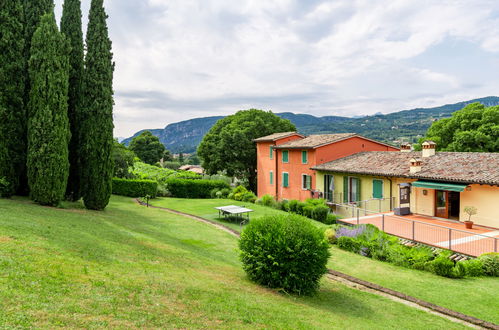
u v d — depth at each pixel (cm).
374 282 1101
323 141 2938
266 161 3619
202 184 3784
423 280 1128
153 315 555
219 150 4322
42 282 595
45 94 1583
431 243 1434
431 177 1886
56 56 1619
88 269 725
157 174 5194
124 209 2197
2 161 1591
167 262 952
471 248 1355
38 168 1566
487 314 877
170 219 1994
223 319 602
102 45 1841
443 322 802
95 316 508
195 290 733
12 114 1630
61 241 904
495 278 1174
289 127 4903
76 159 1958
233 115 5022
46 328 444
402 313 841
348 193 2542
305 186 3027
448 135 3538
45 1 1827
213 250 1347
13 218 1056
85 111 1831
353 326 703
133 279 720
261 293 840
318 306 822
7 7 1619
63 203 1819
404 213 2077
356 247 1477
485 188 1695
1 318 445
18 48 1661
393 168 2245
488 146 3028
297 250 896
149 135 8975
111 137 1894
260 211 2531
